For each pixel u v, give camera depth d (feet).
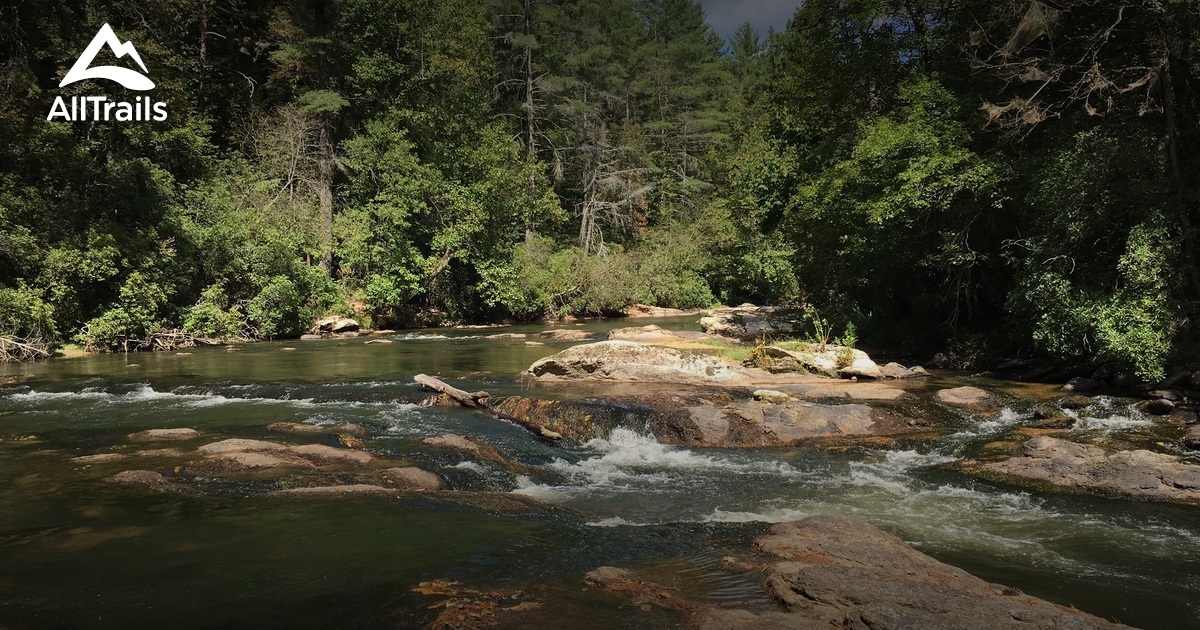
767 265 126.41
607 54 173.17
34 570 16.51
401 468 26.37
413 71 123.34
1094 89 49.26
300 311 93.97
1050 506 24.67
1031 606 14.15
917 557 17.75
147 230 79.46
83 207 74.02
